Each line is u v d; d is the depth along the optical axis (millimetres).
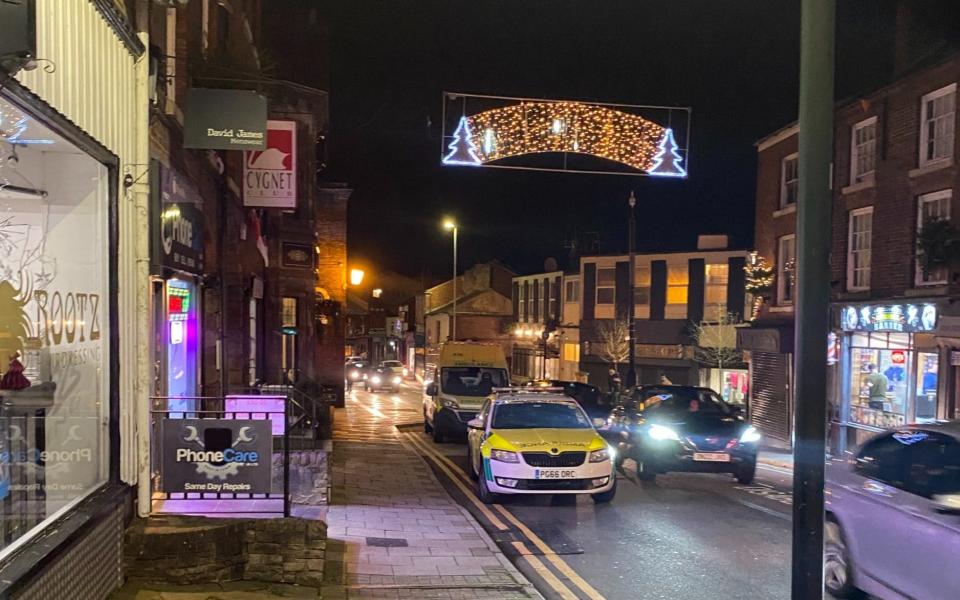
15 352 4387
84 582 4711
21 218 4555
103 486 5434
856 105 17859
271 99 19984
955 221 14336
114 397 5574
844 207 18250
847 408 17859
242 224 13727
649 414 13102
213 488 6629
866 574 5984
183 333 9469
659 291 35219
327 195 30969
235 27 12547
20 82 3926
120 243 5820
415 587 6508
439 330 61000
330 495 10492
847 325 17656
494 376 19906
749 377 23797
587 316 39250
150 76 6875
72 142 4812
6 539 4070
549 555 7891
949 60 14570
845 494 6316
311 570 6301
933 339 14555
